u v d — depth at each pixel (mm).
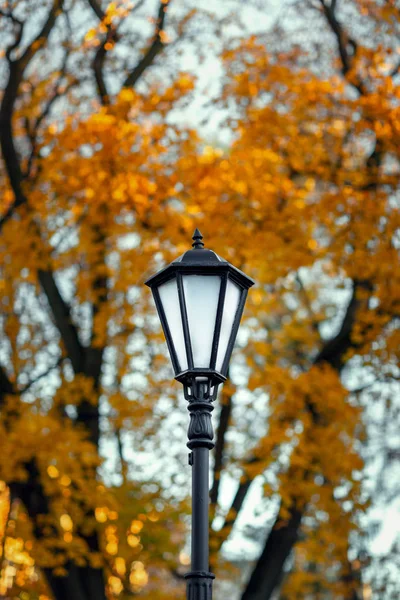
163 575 20859
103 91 15734
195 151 14617
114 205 14148
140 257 14148
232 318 6094
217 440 16531
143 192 14008
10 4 15156
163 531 14586
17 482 13625
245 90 14773
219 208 14102
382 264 13938
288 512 14219
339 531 14594
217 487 16297
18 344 16406
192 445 5887
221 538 14438
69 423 14008
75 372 15203
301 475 14039
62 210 14938
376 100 14336
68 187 14258
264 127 14414
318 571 23531
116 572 15422
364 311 14695
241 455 17156
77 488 13812
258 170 14242
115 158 13930
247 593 14805
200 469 5840
